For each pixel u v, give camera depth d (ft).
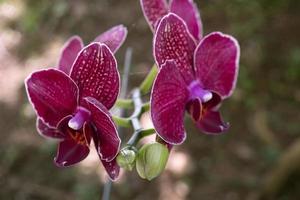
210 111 1.52
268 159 3.33
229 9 4.25
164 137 1.40
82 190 3.29
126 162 1.37
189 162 3.39
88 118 1.41
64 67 1.59
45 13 4.55
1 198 3.34
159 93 1.39
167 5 1.60
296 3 4.19
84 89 1.41
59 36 4.38
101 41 1.50
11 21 4.58
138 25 4.20
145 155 1.40
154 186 3.28
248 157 3.38
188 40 1.45
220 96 1.50
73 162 1.43
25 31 4.47
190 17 1.57
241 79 3.76
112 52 1.47
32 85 1.37
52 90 1.39
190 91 1.47
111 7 4.42
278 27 4.07
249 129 3.52
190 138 3.50
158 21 1.51
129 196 3.25
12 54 4.30
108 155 1.38
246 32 4.08
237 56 1.47
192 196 3.23
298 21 4.08
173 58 1.44
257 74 3.82
